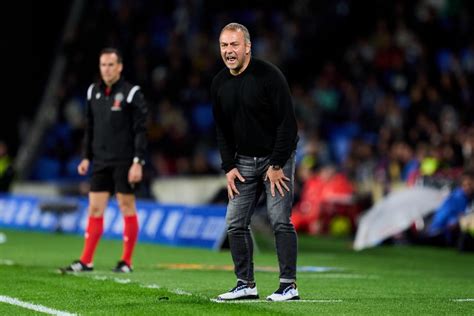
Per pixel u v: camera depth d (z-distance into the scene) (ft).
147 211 191.93
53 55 308.40
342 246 193.77
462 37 284.61
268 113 92.07
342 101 271.28
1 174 249.96
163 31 309.42
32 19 306.35
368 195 228.63
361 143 236.63
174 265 139.03
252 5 308.40
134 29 303.07
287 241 92.99
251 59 92.53
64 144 281.13
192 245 178.09
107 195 124.36
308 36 303.48
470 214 180.34
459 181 188.96
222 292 101.65
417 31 282.77
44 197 225.76
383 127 248.11
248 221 94.43
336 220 228.84
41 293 98.27
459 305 94.17
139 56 295.69
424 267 148.97
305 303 92.17
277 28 303.48
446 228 188.03
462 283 119.85
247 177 93.56
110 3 313.32
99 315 83.05
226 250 171.32
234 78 92.32
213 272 126.93
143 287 103.81
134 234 124.57
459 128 235.81
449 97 254.27
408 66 271.28
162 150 266.16
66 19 310.65
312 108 270.05
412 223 194.29
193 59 294.46
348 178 234.38
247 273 94.27
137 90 122.21
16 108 303.07
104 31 301.02
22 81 304.50
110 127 122.11
